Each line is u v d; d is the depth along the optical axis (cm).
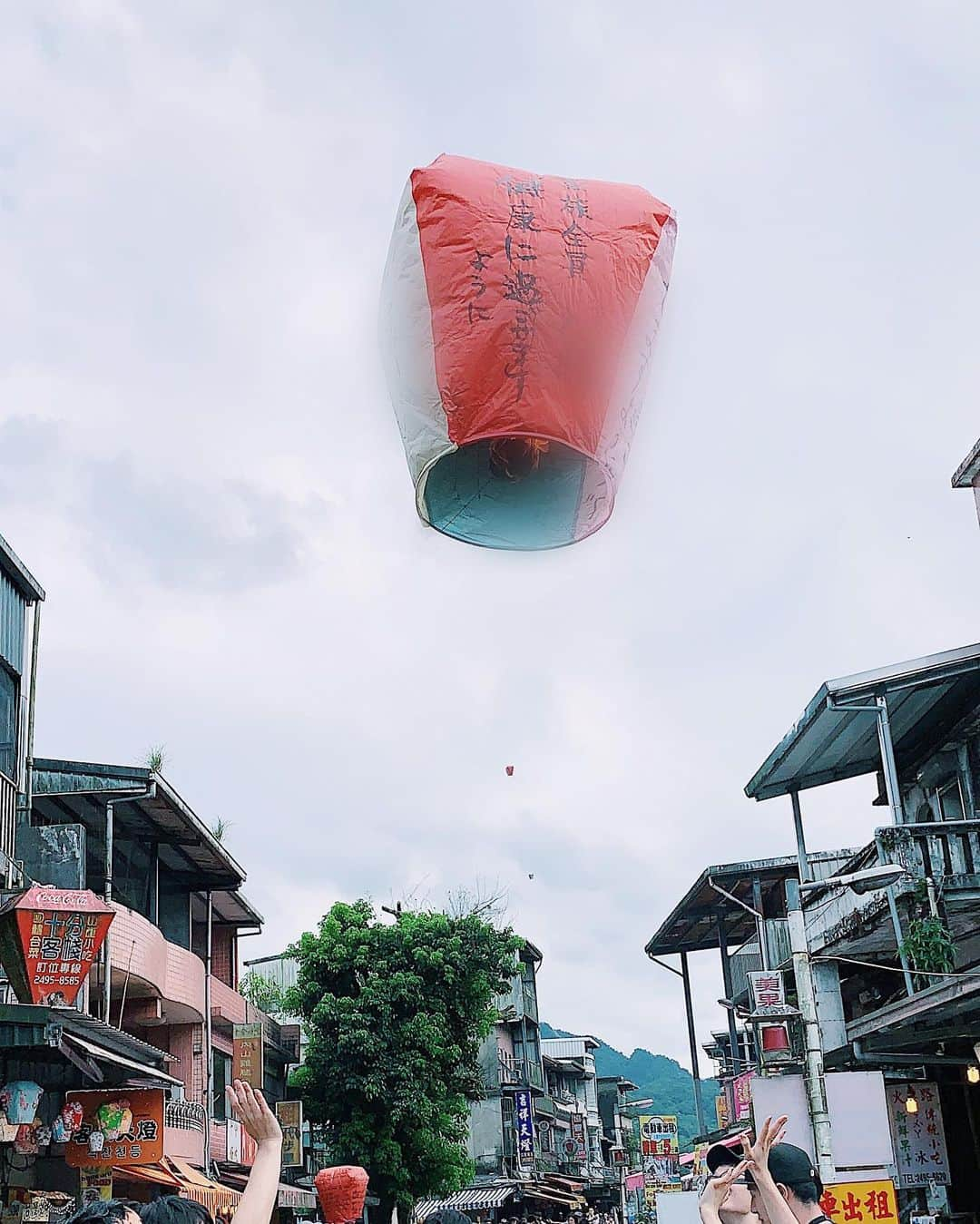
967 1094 1566
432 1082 2500
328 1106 2511
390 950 2619
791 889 1457
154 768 1695
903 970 1323
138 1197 1588
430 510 280
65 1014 991
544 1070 4638
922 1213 1569
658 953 2622
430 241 272
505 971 2656
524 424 267
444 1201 3116
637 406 279
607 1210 5175
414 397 274
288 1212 2575
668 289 287
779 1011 1455
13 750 1274
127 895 1988
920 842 1341
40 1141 1103
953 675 1357
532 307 270
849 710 1388
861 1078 1069
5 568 1275
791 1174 337
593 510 281
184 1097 2064
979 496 1550
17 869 1234
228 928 2603
